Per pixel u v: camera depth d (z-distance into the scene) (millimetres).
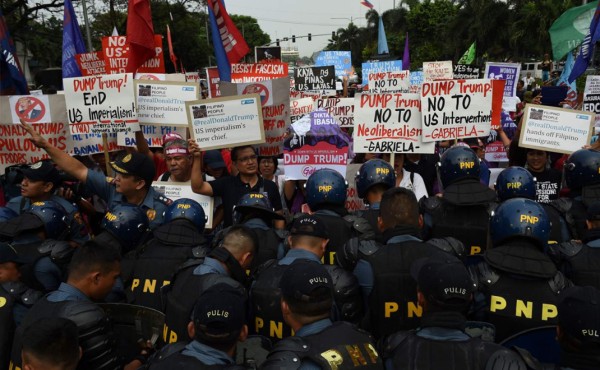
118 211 3861
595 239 3594
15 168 5922
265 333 3271
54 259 3752
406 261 3213
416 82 16188
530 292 2938
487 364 2260
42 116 6047
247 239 3416
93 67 9859
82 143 6305
